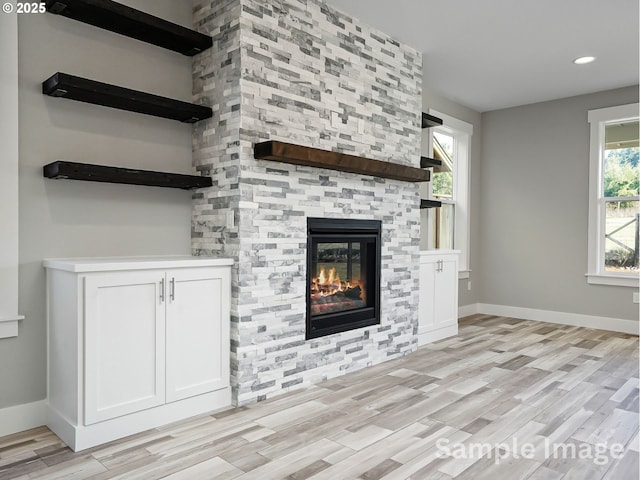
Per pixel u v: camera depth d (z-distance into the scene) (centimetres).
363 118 364
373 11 343
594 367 368
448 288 475
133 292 240
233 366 283
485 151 614
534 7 334
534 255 572
